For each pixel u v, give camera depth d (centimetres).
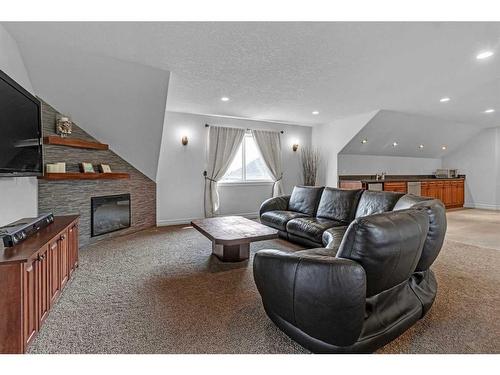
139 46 268
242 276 275
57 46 270
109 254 345
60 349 162
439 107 508
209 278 270
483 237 435
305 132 689
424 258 197
